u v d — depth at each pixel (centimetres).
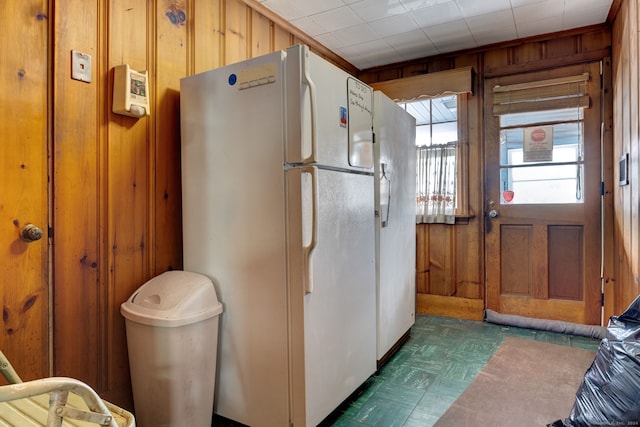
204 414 168
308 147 162
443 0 257
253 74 171
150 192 191
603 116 298
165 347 155
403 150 272
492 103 336
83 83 165
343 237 189
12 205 145
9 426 100
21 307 148
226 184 180
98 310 171
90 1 168
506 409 192
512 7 268
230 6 241
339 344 186
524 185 327
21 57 147
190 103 191
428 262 361
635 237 221
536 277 323
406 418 186
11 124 144
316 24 290
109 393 175
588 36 303
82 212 165
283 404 167
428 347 275
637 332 137
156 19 195
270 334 169
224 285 182
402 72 373
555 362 246
